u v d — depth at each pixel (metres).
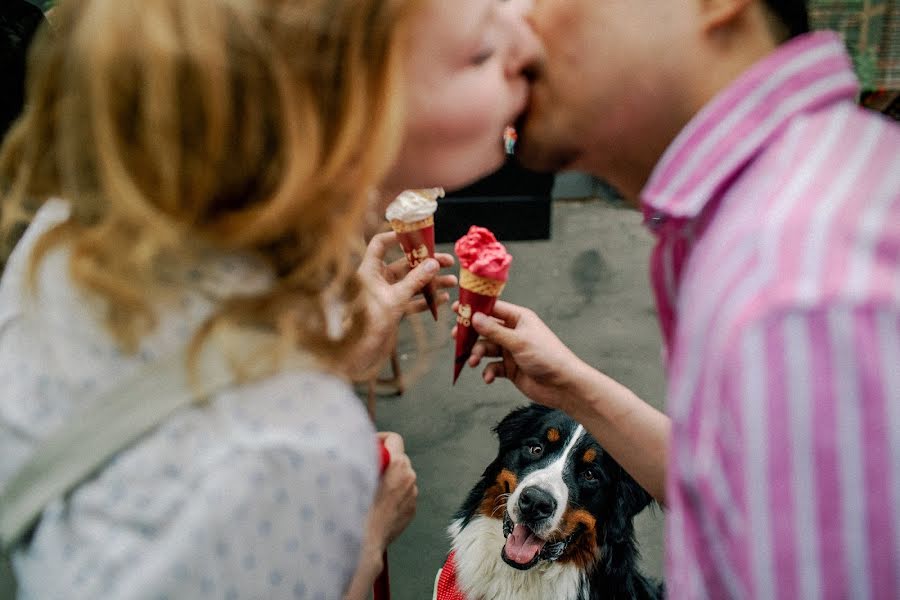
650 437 1.29
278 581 0.63
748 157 0.68
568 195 5.14
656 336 3.61
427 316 3.69
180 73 0.57
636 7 0.73
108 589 0.61
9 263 0.77
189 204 0.60
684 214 0.71
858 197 0.56
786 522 0.53
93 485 0.63
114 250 0.61
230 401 0.63
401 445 1.16
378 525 1.04
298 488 0.64
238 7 0.57
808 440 0.52
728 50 0.73
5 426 0.67
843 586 0.53
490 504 1.97
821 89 0.68
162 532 0.61
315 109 0.61
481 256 1.44
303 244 0.65
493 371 1.46
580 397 1.34
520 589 1.84
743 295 0.56
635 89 0.77
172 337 0.64
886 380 0.50
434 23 0.71
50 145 0.67
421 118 0.76
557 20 0.78
